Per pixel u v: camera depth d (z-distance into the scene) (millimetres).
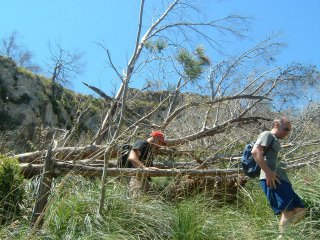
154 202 4723
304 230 4336
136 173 4934
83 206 4367
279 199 4410
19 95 19172
